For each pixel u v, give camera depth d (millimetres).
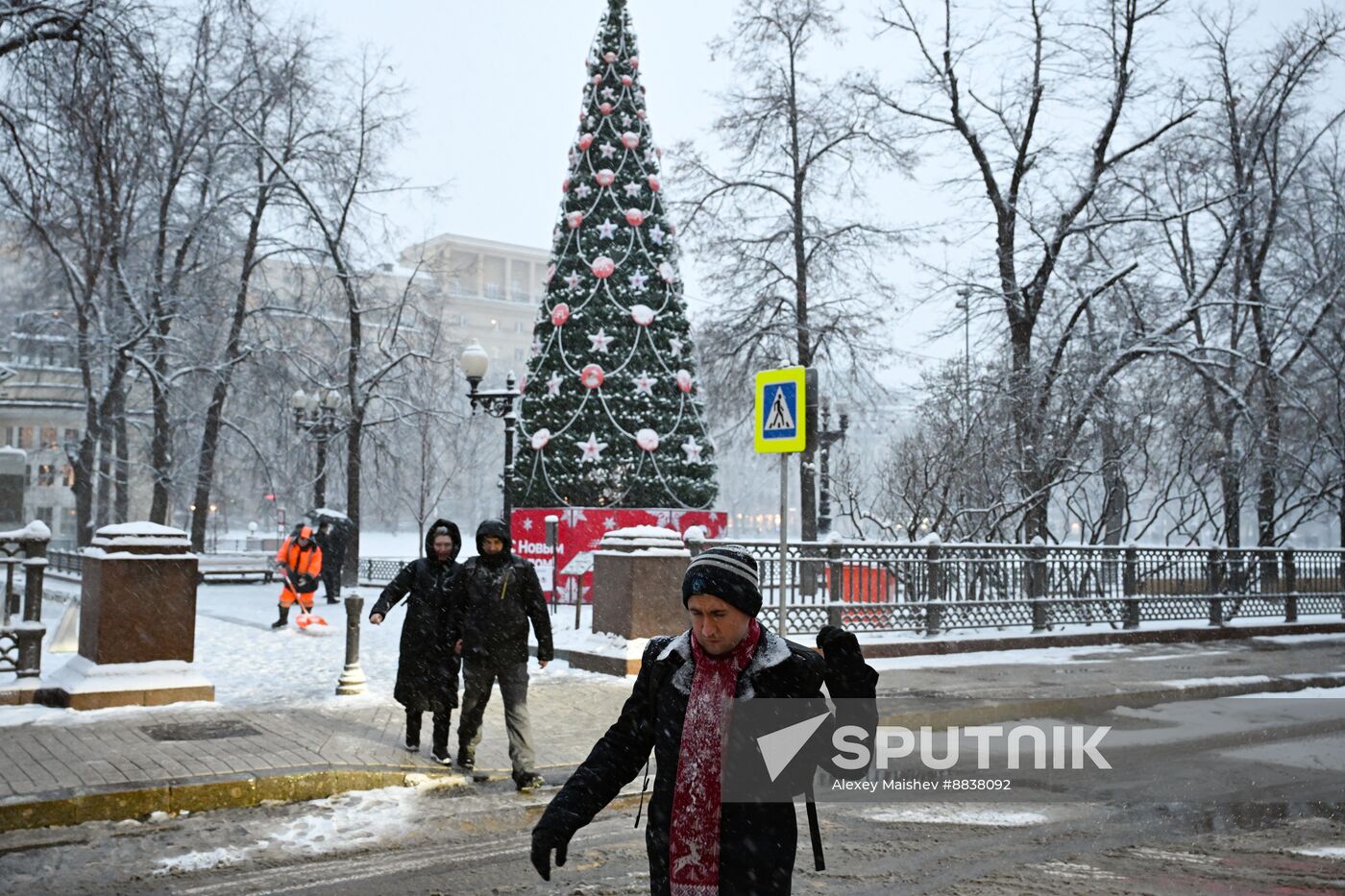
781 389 9938
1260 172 26781
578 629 13961
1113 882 5531
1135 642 17016
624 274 23688
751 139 28531
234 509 74250
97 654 9719
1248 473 25812
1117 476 22609
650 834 3189
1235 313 25938
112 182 16078
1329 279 26125
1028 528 22578
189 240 30016
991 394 23266
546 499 23609
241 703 10070
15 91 14477
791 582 14148
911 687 11977
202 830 6500
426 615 8086
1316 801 7473
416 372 33344
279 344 32188
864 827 6730
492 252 111375
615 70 24359
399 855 6070
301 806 7070
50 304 34594
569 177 24422
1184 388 24578
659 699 3264
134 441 42188
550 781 7785
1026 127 24438
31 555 10117
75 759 7516
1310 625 19766
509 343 108688
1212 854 6098
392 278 39688
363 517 69375
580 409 23203
